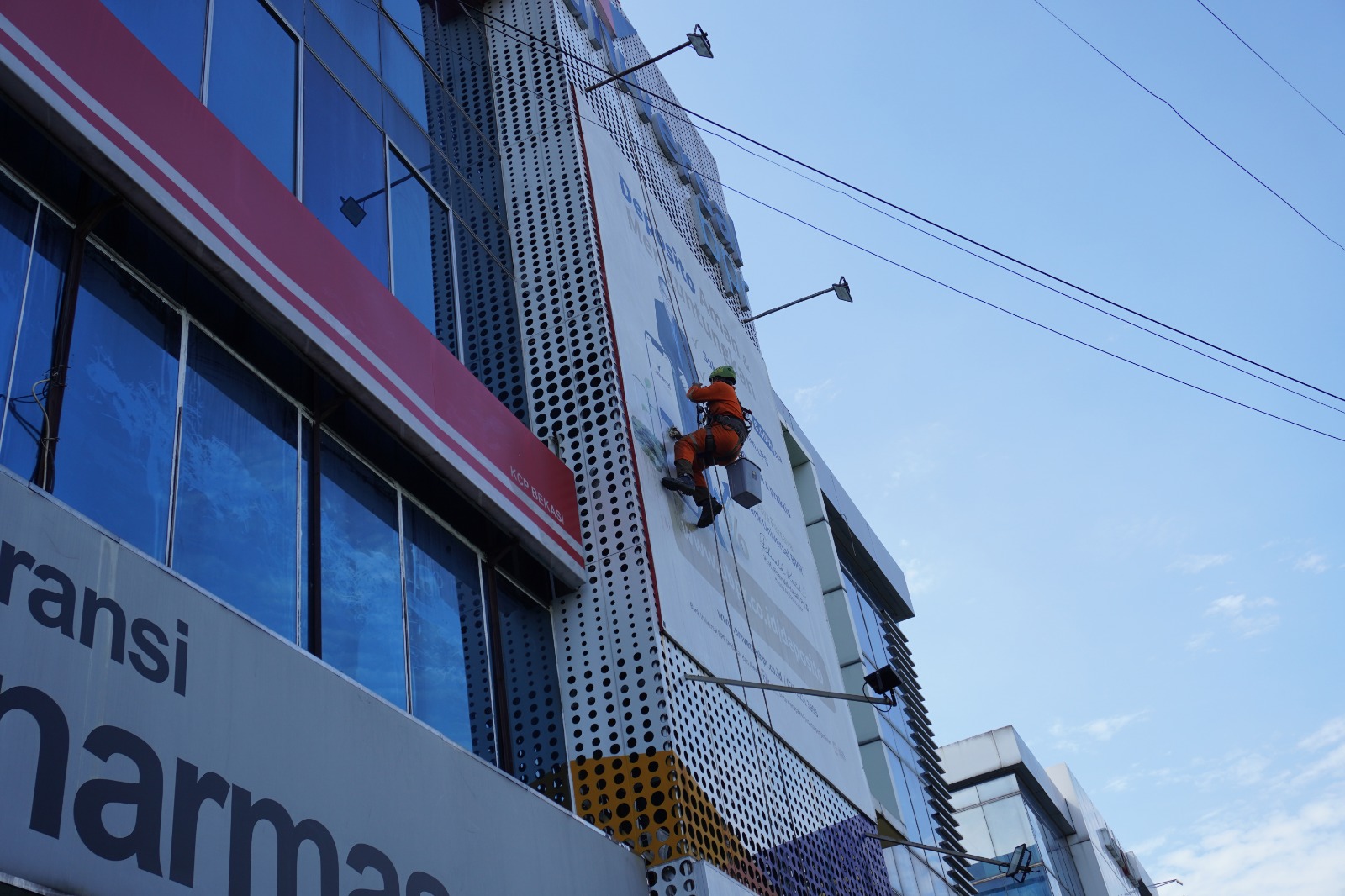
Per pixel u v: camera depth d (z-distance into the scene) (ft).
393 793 24.53
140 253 25.62
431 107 43.98
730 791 37.86
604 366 42.04
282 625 26.30
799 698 48.39
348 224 34.81
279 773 21.62
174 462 24.73
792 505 60.80
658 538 39.93
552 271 44.80
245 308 27.45
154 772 19.01
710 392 45.44
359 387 30.14
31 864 16.61
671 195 60.44
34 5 23.53
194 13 29.96
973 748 111.55
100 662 18.81
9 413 21.36
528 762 34.24
